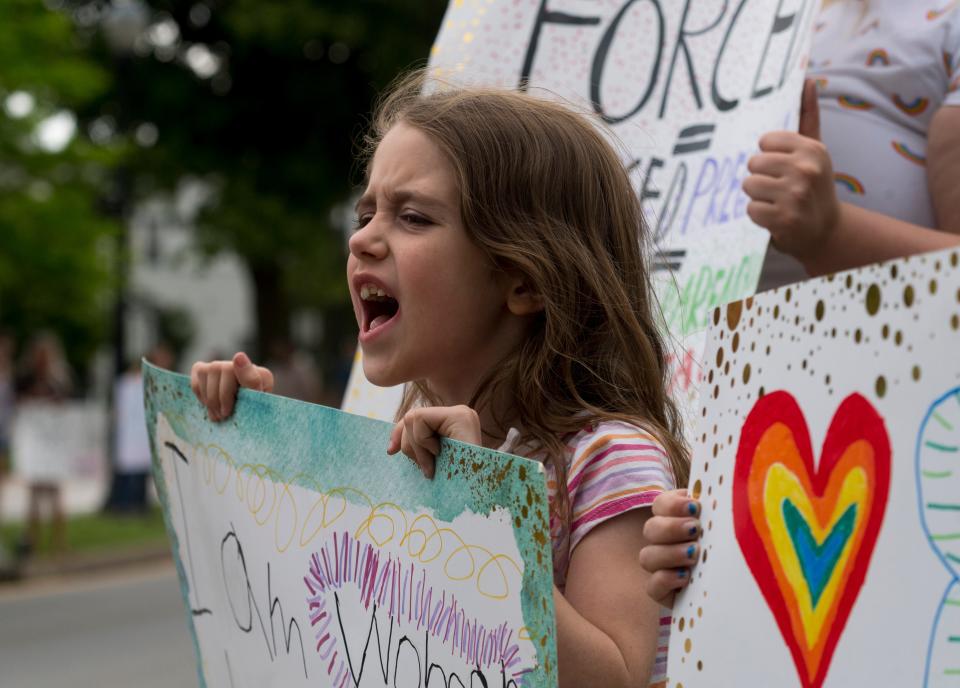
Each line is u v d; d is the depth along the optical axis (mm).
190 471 2270
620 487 1772
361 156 2400
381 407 2742
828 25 2676
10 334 28297
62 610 10344
